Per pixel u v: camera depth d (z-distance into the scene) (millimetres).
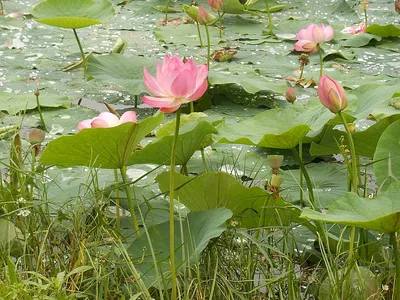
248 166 4074
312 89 5273
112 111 4000
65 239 3176
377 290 2891
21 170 3285
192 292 2961
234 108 4953
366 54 6180
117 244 3047
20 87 5180
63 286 2957
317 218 2695
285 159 4180
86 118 4715
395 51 6281
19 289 2699
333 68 5746
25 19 6934
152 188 3816
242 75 5246
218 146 4312
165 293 2852
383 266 3102
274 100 5082
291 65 5797
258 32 6793
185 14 7359
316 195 3729
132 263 2930
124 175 3219
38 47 6113
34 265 3059
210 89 5195
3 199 3285
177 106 2730
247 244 3154
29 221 3160
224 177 3158
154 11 7379
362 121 4676
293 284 3008
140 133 3088
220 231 2896
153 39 6492
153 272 2979
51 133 4488
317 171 3990
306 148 4305
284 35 6637
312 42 5207
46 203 3201
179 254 3021
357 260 3072
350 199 2828
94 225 3307
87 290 2914
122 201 3529
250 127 3688
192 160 4109
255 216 3285
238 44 6398
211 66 5680
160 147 3373
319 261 3154
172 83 2682
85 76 5441
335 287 2871
